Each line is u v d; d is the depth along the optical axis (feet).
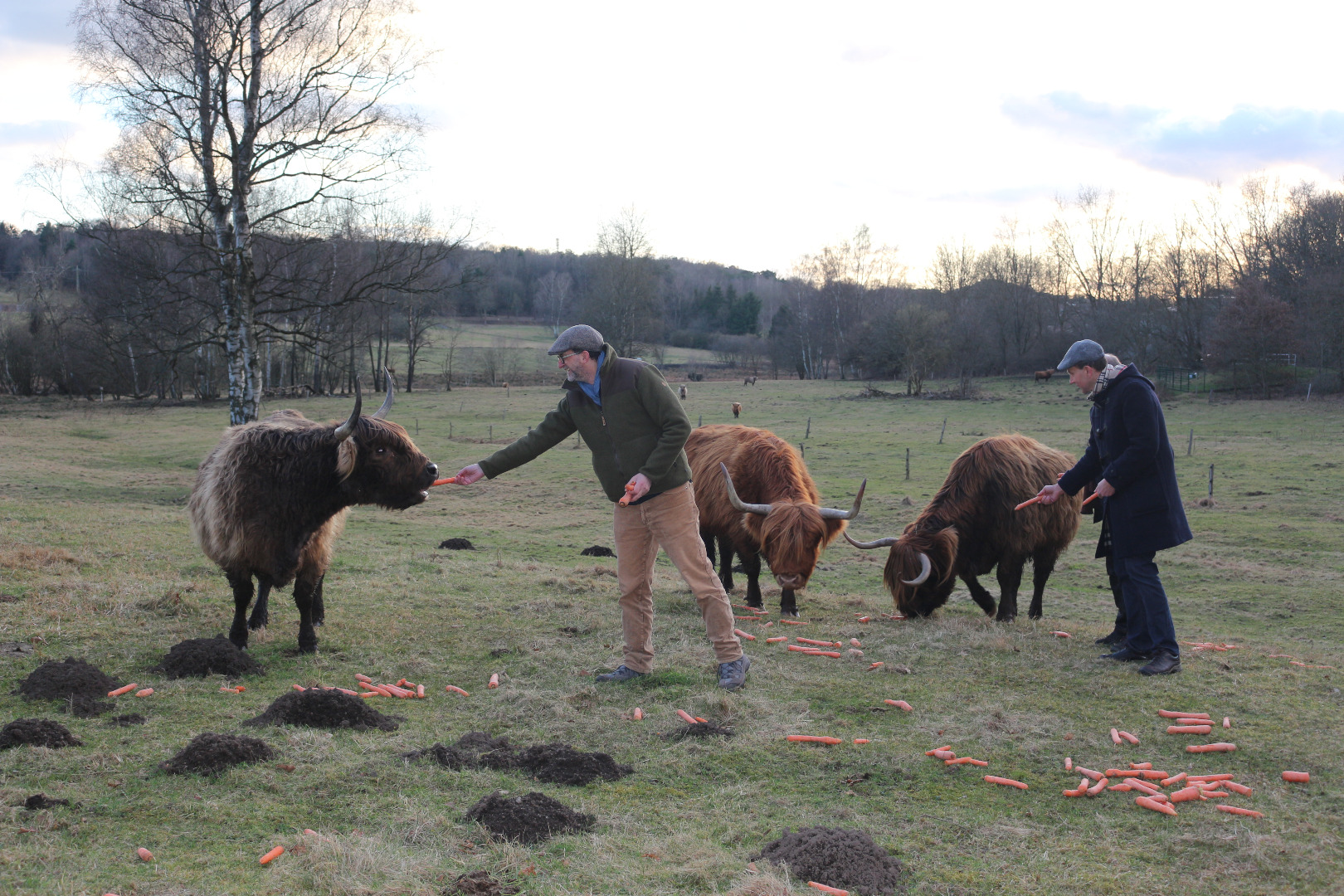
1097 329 223.51
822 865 10.48
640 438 17.70
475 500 74.33
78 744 13.56
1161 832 12.00
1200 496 71.46
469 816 11.62
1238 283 179.22
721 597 18.20
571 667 19.38
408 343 224.53
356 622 23.25
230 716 15.42
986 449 27.50
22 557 27.63
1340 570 47.32
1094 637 24.48
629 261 240.12
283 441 19.60
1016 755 14.67
